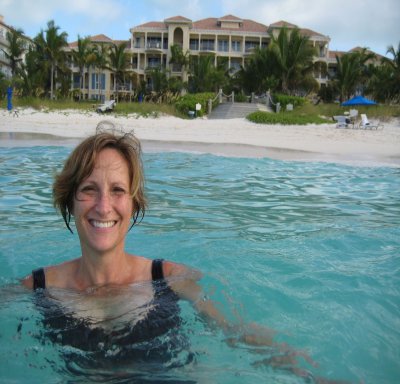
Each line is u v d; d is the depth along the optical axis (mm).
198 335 938
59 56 20469
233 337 953
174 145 6445
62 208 1020
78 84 27594
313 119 12688
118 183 950
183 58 24297
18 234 1852
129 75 22766
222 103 16500
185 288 1099
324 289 1334
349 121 11359
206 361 860
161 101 19375
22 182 3158
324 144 7629
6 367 822
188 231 2004
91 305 976
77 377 804
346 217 2465
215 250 1686
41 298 1025
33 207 2416
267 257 1626
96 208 941
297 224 2244
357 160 5391
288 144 7367
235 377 821
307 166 4719
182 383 792
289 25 26594
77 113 13625
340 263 1610
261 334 981
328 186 3553
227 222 2244
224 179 3678
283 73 19078
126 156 972
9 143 5793
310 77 19219
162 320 949
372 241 1934
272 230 2096
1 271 1393
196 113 14344
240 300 1166
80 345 878
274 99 16438
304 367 875
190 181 3527
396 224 2307
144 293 1034
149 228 2027
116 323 920
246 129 10500
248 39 27406
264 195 3072
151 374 814
